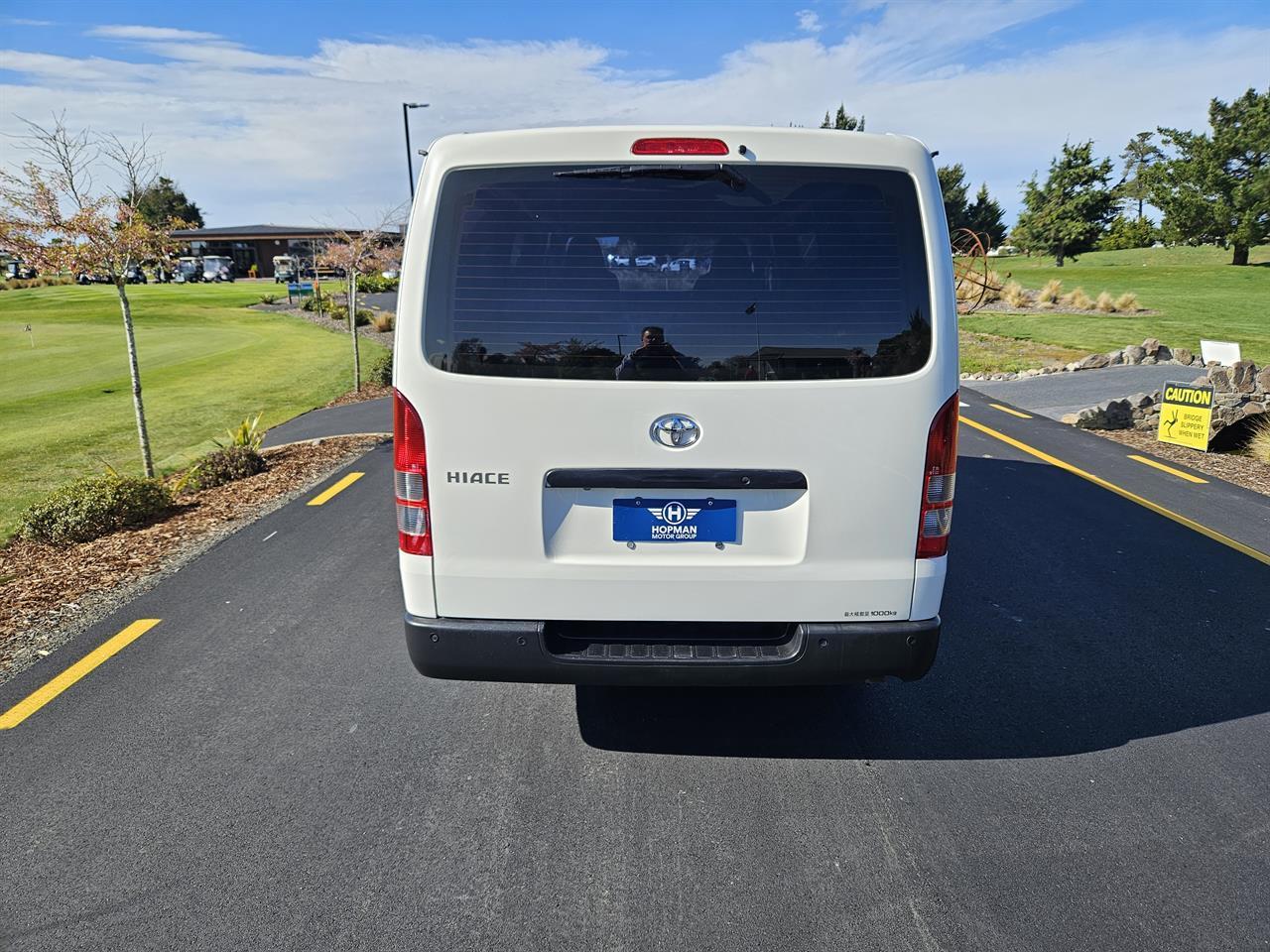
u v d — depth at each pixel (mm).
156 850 2914
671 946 2496
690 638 3018
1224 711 3875
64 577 5633
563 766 3428
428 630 2986
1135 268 50094
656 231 2754
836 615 2977
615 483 2857
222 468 8445
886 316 2807
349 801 3184
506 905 2658
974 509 7078
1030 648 4527
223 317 39031
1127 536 6387
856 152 2752
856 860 2869
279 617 4926
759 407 2805
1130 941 2510
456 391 2812
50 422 14961
